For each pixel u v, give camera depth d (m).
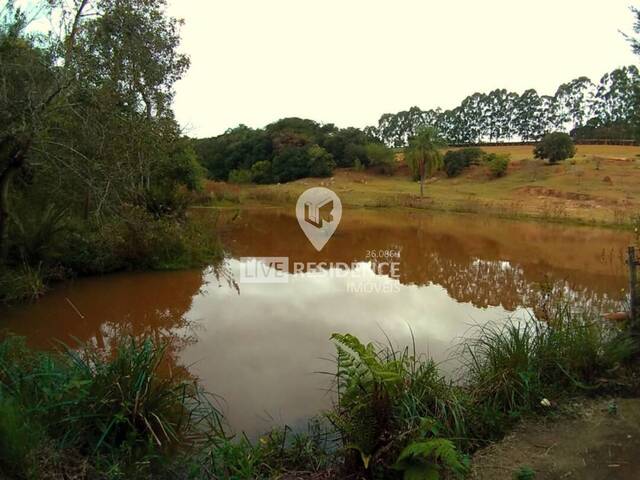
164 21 11.55
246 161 56.28
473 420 3.30
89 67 7.05
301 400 4.34
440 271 11.31
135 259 10.32
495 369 3.80
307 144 56.12
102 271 9.87
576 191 33.09
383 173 56.28
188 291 8.90
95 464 2.72
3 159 6.42
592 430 3.13
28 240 8.41
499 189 40.19
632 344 4.00
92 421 3.00
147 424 3.04
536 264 12.05
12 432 2.32
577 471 2.68
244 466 2.87
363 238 17.86
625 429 3.11
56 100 6.57
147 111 10.45
